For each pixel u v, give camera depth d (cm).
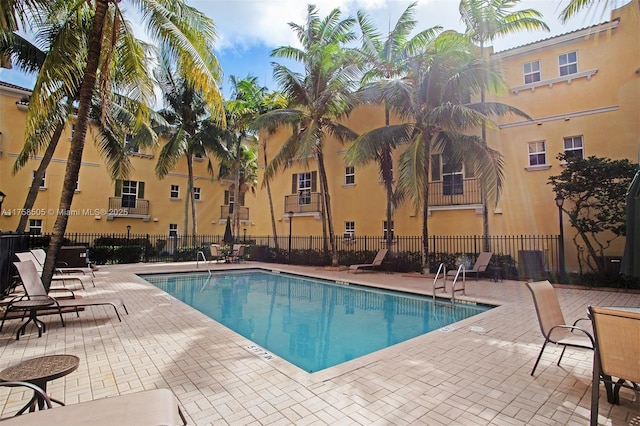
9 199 1805
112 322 607
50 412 193
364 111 1761
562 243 1092
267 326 699
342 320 746
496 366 409
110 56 745
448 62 1152
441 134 1191
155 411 198
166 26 749
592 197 1093
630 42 1123
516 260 1249
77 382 360
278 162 1602
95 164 2119
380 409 306
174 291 1102
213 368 398
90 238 2056
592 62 1185
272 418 290
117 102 1452
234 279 1350
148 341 499
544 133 1251
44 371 242
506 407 311
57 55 714
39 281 582
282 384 356
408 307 869
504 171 1311
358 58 1384
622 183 958
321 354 535
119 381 363
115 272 1336
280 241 2055
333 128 1584
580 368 403
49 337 516
